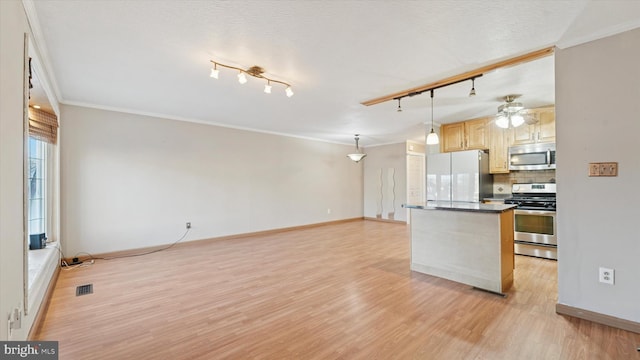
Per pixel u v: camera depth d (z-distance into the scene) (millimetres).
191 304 2650
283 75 3051
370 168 8523
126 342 2021
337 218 7898
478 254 3053
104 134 4301
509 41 2320
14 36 1560
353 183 8391
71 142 4023
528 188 4605
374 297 2807
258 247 4977
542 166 4340
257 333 2145
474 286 3072
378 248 4898
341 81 3225
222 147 5621
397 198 7859
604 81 2188
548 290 2973
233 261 4094
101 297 2807
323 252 4621
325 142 7637
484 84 3336
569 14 1940
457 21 2025
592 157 2242
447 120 5223
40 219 3627
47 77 2875
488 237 2982
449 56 2596
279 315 2430
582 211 2293
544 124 4352
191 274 3512
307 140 7203
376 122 5434
